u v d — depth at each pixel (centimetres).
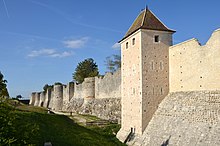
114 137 3133
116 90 4075
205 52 2269
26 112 2447
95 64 8312
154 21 2880
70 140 1927
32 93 9162
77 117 4216
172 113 2452
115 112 3953
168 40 2858
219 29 2109
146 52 2759
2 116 892
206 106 2105
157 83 2761
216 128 1875
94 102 4778
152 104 2725
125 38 3142
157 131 2472
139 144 2580
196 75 2366
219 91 2069
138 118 2750
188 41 2508
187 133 2102
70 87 6116
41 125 2066
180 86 2602
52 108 6956
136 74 2839
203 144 1870
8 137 884
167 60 2825
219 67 2088
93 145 2008
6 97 921
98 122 3731
